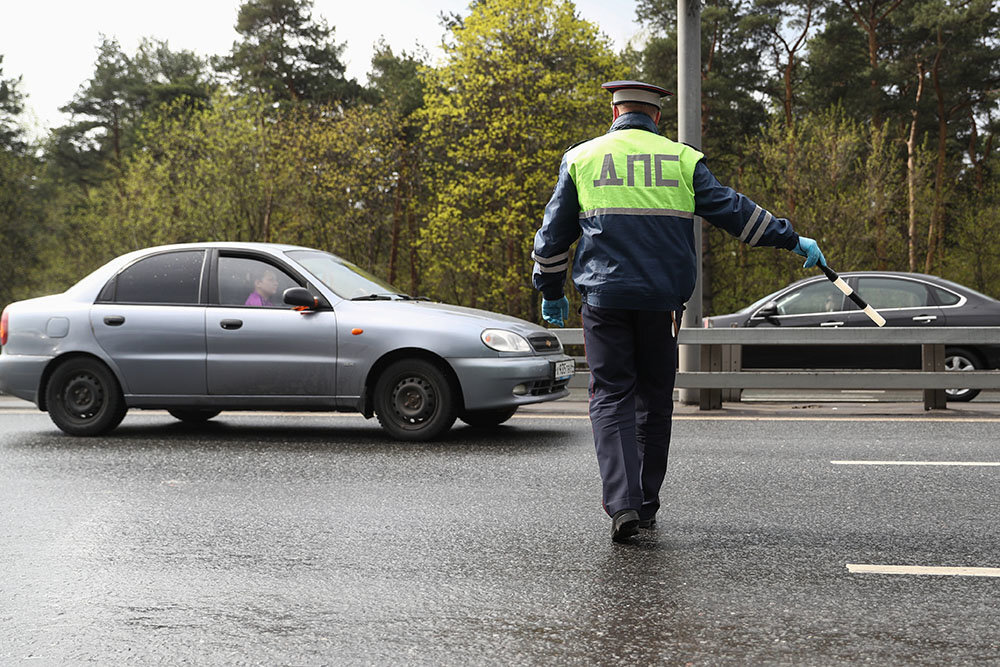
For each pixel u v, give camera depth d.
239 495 7.44
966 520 6.50
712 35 51.91
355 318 10.12
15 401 15.47
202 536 6.21
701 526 6.38
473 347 9.91
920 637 4.32
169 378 10.44
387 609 4.77
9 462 8.95
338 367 10.11
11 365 10.76
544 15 45.00
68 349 10.59
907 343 12.51
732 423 11.41
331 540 6.08
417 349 10.14
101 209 56.94
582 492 7.47
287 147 49.97
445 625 4.52
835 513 6.73
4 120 63.88
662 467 6.28
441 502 7.14
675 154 5.85
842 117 46.22
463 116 45.72
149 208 50.59
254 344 10.27
